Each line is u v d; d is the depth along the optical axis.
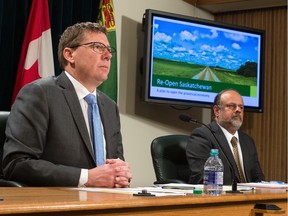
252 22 5.73
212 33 5.19
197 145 3.62
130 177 2.12
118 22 4.80
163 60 4.88
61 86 2.40
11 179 2.20
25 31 3.75
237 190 2.06
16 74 3.71
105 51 2.44
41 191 1.67
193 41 5.07
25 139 2.24
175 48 4.95
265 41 5.59
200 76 5.09
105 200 1.27
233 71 5.29
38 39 3.72
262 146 5.59
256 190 2.25
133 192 1.69
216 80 5.19
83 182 2.07
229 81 5.26
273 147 5.54
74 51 2.42
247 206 1.78
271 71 5.60
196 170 3.54
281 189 2.43
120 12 4.82
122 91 4.81
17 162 2.18
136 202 1.28
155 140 3.87
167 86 4.89
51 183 2.11
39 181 2.15
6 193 1.55
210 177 1.97
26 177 2.16
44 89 2.33
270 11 5.65
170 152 3.88
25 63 3.67
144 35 4.82
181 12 5.54
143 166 5.00
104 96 2.62
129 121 4.87
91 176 2.08
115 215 1.25
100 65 2.41
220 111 3.76
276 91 5.56
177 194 1.65
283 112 5.52
